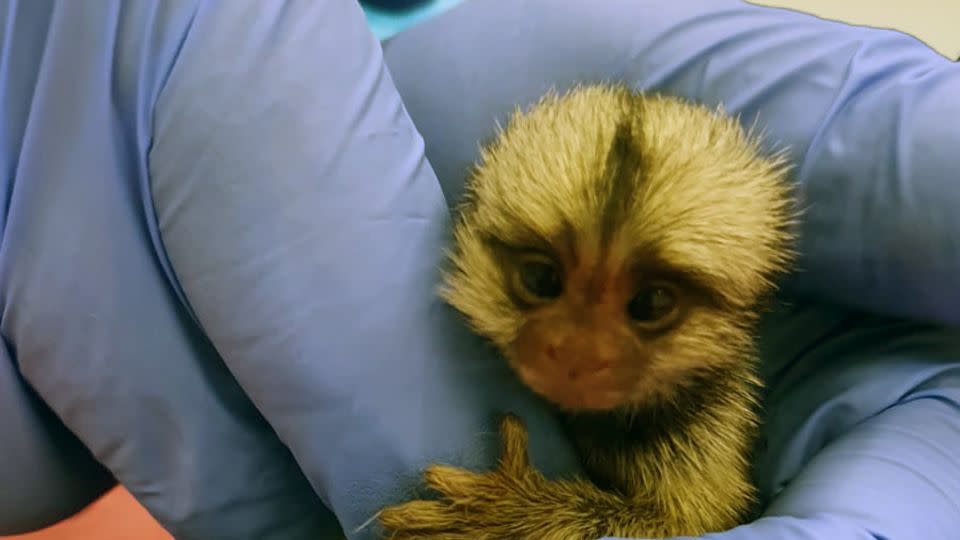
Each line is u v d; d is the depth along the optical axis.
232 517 0.15
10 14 0.15
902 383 0.15
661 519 0.15
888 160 0.15
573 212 0.13
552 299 0.14
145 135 0.14
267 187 0.14
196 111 0.14
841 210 0.15
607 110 0.14
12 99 0.15
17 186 0.14
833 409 0.15
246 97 0.14
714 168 0.14
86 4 0.14
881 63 0.15
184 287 0.14
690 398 0.15
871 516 0.14
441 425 0.15
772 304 0.15
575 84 0.16
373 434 0.14
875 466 0.14
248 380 0.14
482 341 0.15
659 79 0.16
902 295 0.15
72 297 0.14
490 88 0.16
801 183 0.15
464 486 0.14
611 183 0.13
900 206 0.15
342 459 0.14
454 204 0.16
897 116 0.15
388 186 0.15
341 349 0.14
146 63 0.14
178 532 0.15
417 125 0.16
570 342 0.13
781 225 0.14
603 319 0.14
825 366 0.16
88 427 0.15
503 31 0.16
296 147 0.14
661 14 0.16
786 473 0.15
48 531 0.18
